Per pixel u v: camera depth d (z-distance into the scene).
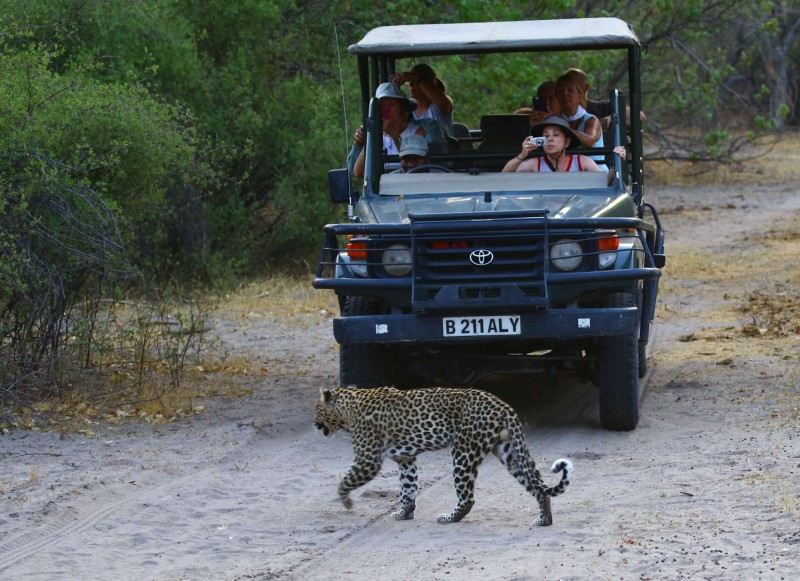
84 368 16.00
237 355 17.77
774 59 74.38
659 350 17.28
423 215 11.77
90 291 16.03
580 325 11.62
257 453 12.27
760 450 11.16
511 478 11.07
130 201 15.73
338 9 27.56
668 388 14.51
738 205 40.94
